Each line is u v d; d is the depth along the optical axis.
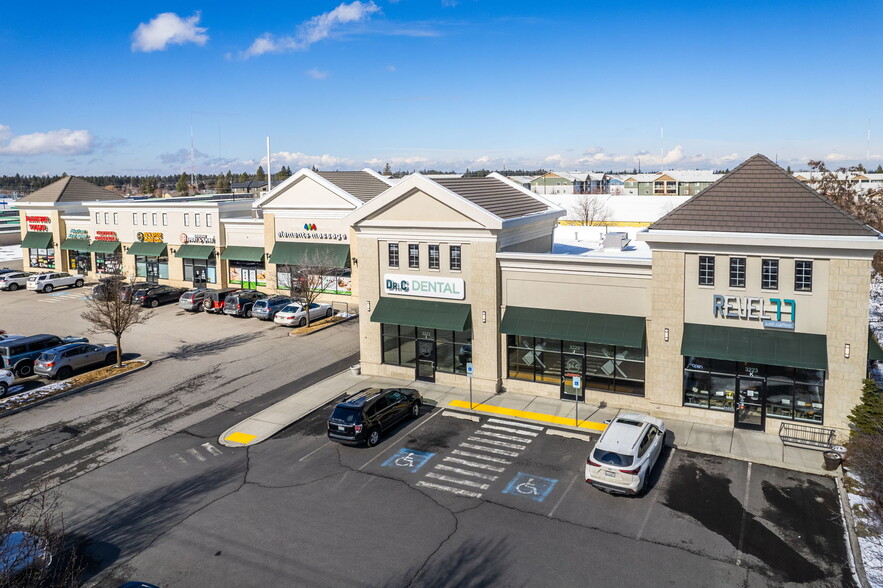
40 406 31.12
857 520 19.73
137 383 34.22
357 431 25.44
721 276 26.00
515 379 31.39
